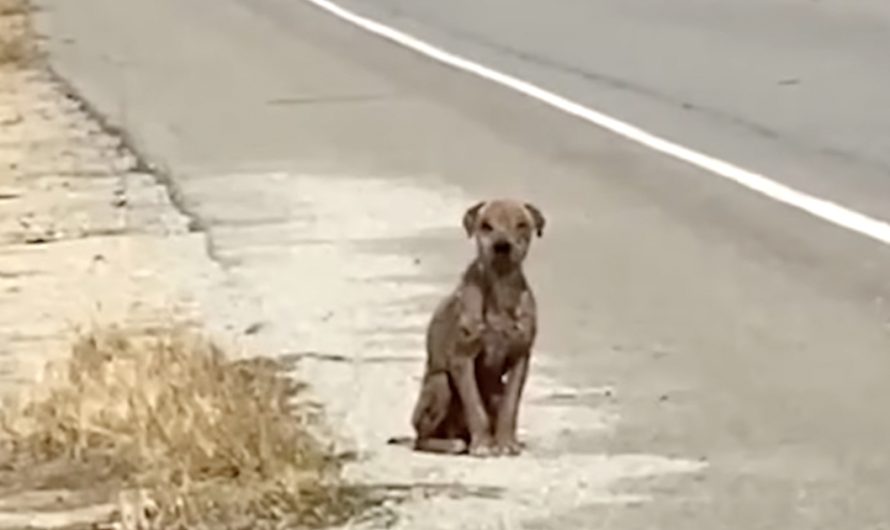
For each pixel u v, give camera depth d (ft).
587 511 31.30
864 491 31.99
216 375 37.91
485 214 33.14
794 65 92.73
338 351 42.37
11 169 70.74
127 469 33.40
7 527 31.12
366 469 33.37
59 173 69.67
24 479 33.45
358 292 48.93
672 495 32.04
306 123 81.30
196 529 30.68
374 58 104.42
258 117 83.41
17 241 57.62
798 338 42.88
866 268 49.98
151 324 44.93
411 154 72.59
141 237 57.41
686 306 46.52
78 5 146.10
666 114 80.07
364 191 64.90
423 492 32.24
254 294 48.88
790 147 70.69
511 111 82.99
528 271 51.08
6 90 94.43
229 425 34.01
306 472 32.65
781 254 52.26
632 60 97.76
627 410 37.40
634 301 47.29
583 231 56.70
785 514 30.91
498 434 34.19
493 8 129.59
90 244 56.70
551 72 95.55
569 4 128.36
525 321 33.47
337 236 56.90
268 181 67.36
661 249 53.62
